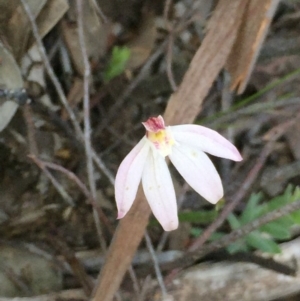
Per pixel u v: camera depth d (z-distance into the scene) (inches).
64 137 8.7
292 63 10.1
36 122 8.3
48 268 8.0
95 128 9.3
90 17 8.3
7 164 8.2
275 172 9.3
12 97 7.4
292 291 8.0
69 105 8.3
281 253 7.8
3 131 8.1
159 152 5.4
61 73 8.9
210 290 7.8
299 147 9.6
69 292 7.7
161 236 8.5
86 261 8.2
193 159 5.4
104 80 8.7
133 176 5.3
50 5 7.6
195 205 8.9
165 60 9.5
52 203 8.4
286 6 10.4
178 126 5.6
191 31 9.6
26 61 8.1
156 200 5.4
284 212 6.9
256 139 9.7
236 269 7.9
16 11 7.5
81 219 8.5
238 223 8.0
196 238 8.1
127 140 9.2
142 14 9.4
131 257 6.8
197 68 6.8
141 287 7.7
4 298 7.4
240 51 7.0
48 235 8.3
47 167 8.4
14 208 8.2
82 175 8.7
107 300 6.9
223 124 9.2
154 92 9.5
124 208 5.2
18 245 8.0
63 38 8.5
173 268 7.7
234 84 7.5
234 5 6.6
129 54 8.6
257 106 8.9
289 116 9.7
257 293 7.9
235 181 9.2
